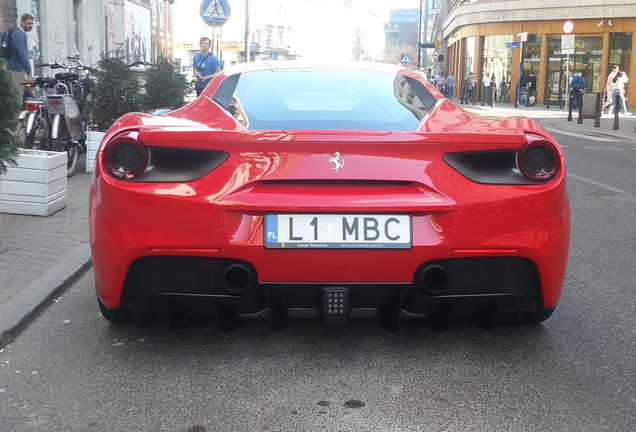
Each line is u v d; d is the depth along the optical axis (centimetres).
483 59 4234
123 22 2112
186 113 342
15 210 594
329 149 280
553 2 3759
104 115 860
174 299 288
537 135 294
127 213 281
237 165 280
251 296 283
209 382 292
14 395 279
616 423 259
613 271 477
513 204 283
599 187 871
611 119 2472
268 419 260
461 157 286
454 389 287
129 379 294
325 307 283
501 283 289
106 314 337
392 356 321
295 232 277
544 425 257
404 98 351
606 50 3644
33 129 761
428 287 283
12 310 361
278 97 345
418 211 279
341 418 261
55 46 1562
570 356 324
